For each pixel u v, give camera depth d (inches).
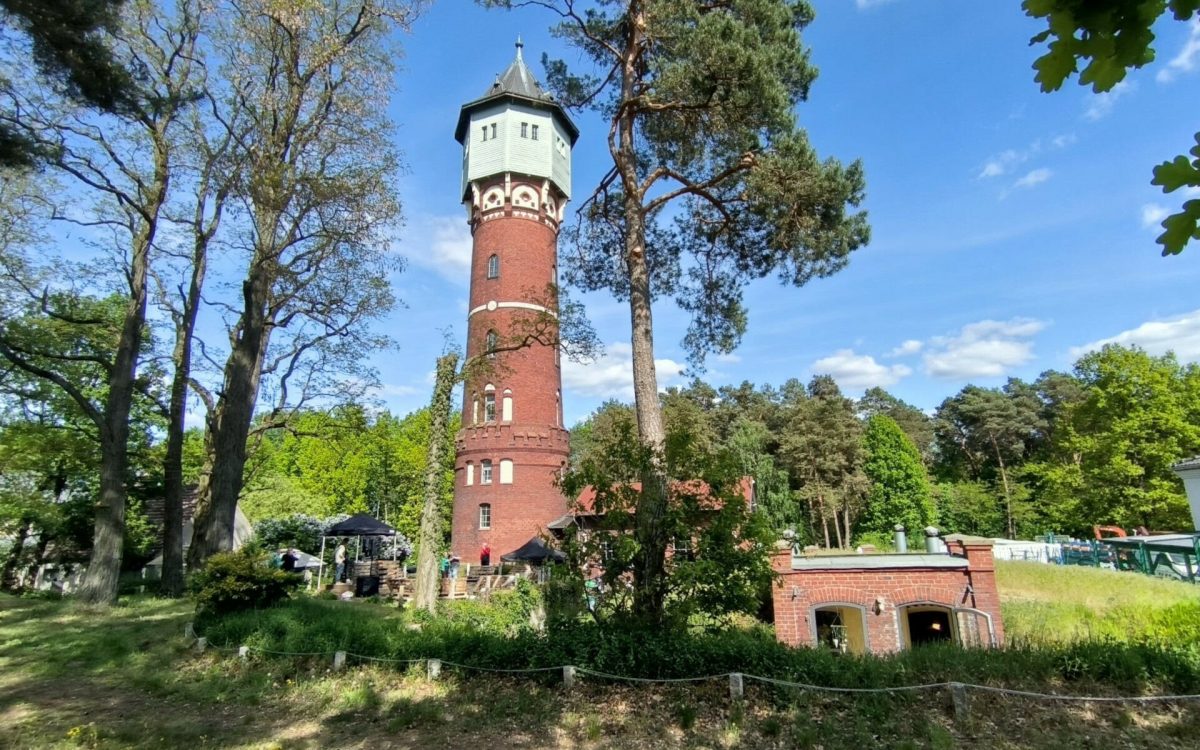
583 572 394.3
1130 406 1488.7
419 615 635.5
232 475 775.1
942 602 581.9
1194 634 386.3
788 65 530.0
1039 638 401.4
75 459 1053.8
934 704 293.0
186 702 360.2
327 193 741.9
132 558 1229.7
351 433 1055.0
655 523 377.4
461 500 1448.1
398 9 789.2
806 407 2137.1
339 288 892.0
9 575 1058.7
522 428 1423.5
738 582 358.3
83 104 496.7
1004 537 2245.3
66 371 1037.2
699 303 677.3
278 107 781.3
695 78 500.1
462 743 287.1
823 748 263.0
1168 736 259.1
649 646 343.3
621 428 413.7
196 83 772.6
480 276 1524.4
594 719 304.3
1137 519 1435.8
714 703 312.2
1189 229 73.5
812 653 331.9
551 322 820.0
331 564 1362.0
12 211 749.9
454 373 824.9
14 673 422.6
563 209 1641.2
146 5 717.3
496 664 373.7
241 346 807.7
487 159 1550.2
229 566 545.3
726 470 380.5
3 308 767.1
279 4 689.6
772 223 562.6
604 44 600.4
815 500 2149.4
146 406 1159.0
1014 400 2498.8
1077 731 265.7
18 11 390.9
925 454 2773.1
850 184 522.3
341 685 375.9
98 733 300.8
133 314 784.9
